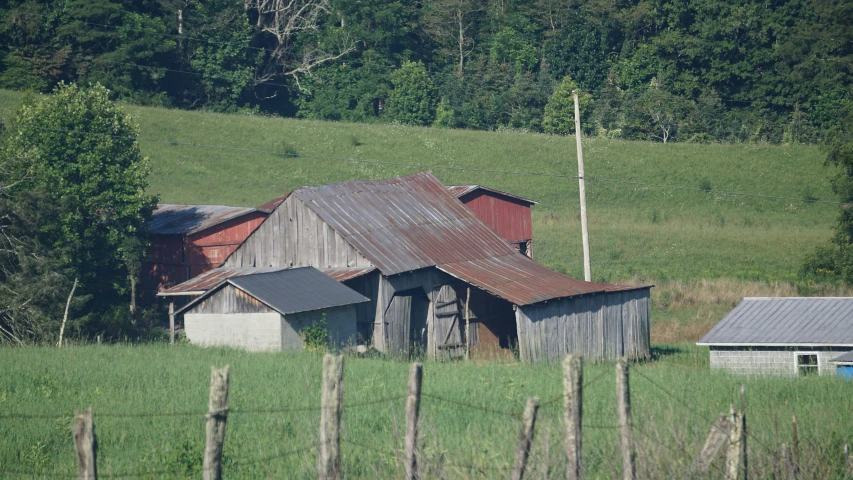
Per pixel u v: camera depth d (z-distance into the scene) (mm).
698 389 94438
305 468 61031
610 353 156750
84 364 103625
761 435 71062
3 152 168250
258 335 136000
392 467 59312
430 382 94125
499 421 74562
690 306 194375
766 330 137875
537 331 143250
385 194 175625
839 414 82000
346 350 140125
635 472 54500
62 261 150875
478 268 162125
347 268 155125
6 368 99812
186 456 63094
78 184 175250
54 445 70625
